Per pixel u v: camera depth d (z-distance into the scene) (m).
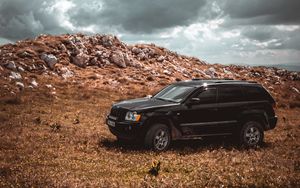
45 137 12.57
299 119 21.73
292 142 13.74
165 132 11.36
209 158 10.68
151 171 8.91
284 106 28.48
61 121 16.62
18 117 16.78
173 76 44.88
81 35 51.94
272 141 13.88
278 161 10.49
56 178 8.00
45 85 29.16
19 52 39.28
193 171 9.20
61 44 44.56
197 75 49.19
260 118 12.82
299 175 9.09
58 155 10.20
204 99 12.06
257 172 9.17
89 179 8.14
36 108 20.14
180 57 58.78
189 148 11.78
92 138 12.80
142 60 50.38
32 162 9.34
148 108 11.27
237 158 10.70
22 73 33.00
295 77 60.75
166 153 11.03
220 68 58.69
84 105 22.86
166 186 7.79
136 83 37.31
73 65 41.09
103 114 19.45
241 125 12.57
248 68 63.38
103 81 36.00
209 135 12.08
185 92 12.10
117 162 9.77
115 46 51.16
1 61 35.97
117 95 29.53
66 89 29.48
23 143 11.48
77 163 9.51
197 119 11.84
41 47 42.62
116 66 44.44
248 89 12.88
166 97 12.46
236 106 12.44
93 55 45.34
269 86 47.00
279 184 8.19
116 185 7.72
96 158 10.05
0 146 10.83
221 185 7.96
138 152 10.96
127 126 11.14
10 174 8.09
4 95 23.34
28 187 7.29
